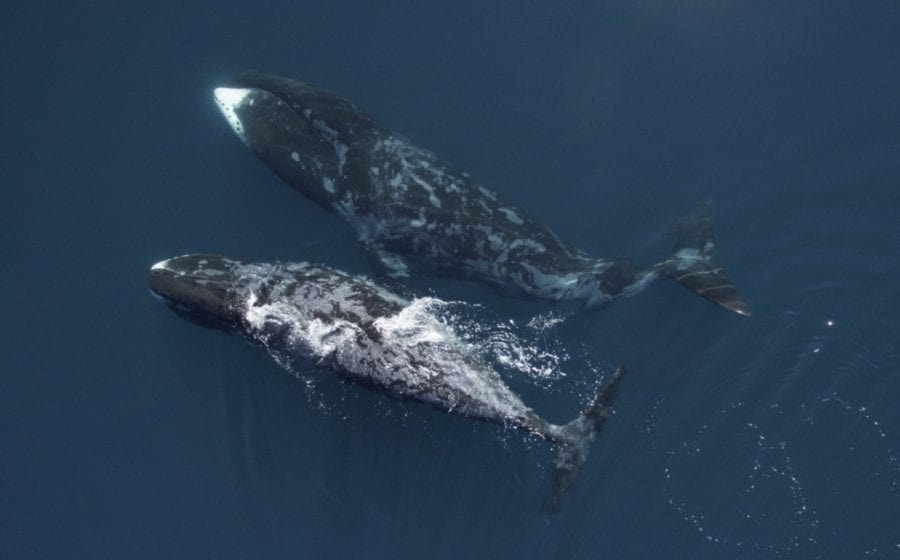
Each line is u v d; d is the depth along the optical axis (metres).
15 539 15.18
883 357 15.49
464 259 16.66
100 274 17.30
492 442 15.06
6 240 17.56
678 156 18.03
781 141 17.95
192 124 18.58
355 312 14.98
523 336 16.31
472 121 18.62
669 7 19.30
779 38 18.88
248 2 19.47
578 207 17.77
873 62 18.48
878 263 16.48
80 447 15.88
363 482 15.23
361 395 15.59
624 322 16.31
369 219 17.09
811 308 16.14
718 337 16.05
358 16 19.42
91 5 19.41
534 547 14.62
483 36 19.30
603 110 18.53
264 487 15.36
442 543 14.77
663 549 14.48
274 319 15.11
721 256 16.95
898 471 14.53
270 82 18.09
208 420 16.02
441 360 14.49
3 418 16.09
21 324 16.86
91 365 16.56
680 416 15.34
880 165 17.47
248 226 17.77
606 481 14.88
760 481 14.72
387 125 18.66
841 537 14.21
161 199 18.02
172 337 16.67
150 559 14.96
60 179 18.17
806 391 15.33
